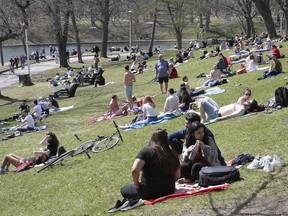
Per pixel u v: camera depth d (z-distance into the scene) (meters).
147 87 27.05
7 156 13.77
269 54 29.88
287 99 14.12
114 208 7.99
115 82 34.28
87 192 9.95
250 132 12.02
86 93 29.83
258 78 21.08
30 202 10.22
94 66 42.16
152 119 15.97
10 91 35.66
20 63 60.72
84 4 57.88
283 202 6.96
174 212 7.12
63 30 51.16
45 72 49.09
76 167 12.23
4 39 32.69
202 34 89.81
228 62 27.14
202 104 14.37
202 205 7.26
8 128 20.66
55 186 11.02
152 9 63.75
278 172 8.30
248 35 59.72
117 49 77.12
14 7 32.91
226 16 93.19
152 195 7.61
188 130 8.90
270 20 46.06
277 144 10.42
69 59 63.00
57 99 28.61
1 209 10.08
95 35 99.38
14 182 12.17
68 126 19.59
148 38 96.56
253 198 7.27
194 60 37.31
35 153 13.80
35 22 40.41
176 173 7.70
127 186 7.91
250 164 8.86
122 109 19.44
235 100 17.95
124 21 103.31
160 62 23.30
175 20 63.38
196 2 63.97
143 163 7.45
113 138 13.89
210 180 7.97
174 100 16.31
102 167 11.72
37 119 20.86
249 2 58.19
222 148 11.02
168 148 7.61
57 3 40.31
